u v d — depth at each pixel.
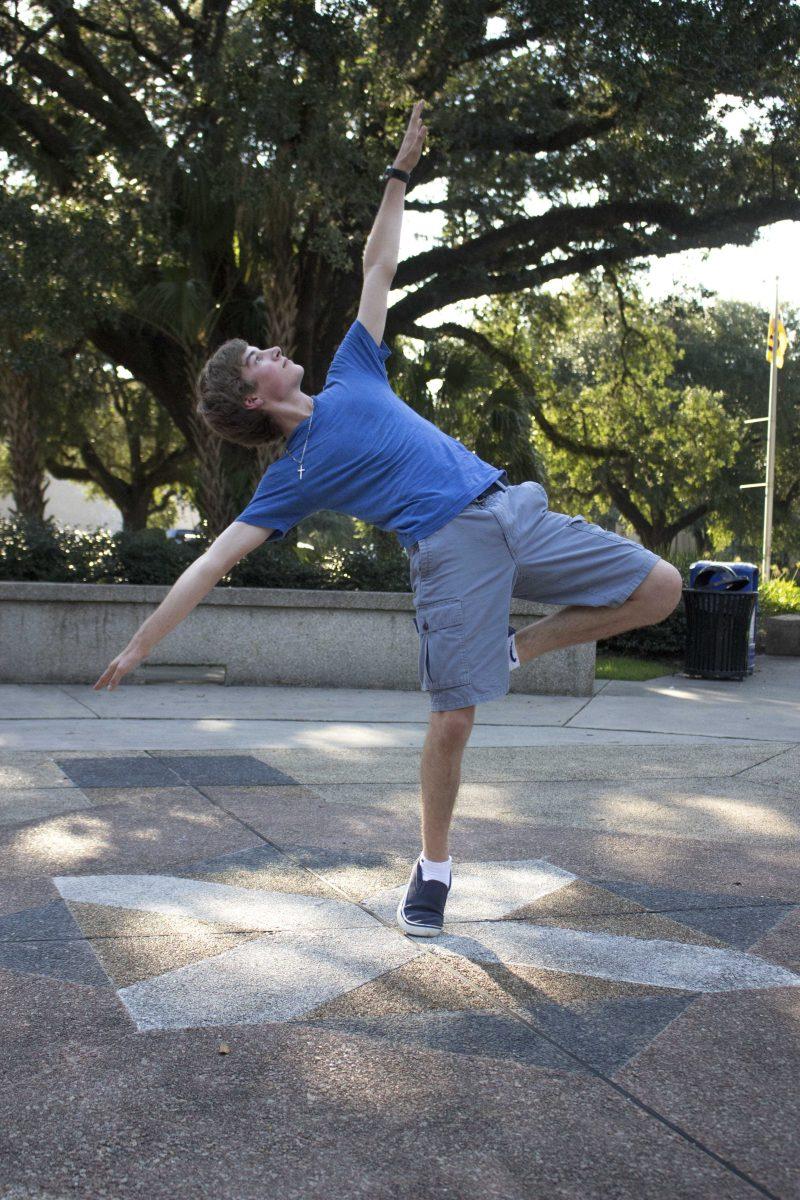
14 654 8.09
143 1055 2.26
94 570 8.74
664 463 27.75
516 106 14.83
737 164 16.02
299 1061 2.24
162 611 2.70
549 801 4.68
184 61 14.34
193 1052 2.28
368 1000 2.54
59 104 15.88
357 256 15.27
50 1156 1.88
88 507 49.81
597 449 25.05
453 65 14.55
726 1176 1.85
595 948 2.90
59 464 32.84
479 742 6.20
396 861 3.68
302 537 19.91
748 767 5.50
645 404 24.12
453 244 17.64
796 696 8.69
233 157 12.39
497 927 3.05
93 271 12.72
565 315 22.12
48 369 13.80
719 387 39.53
